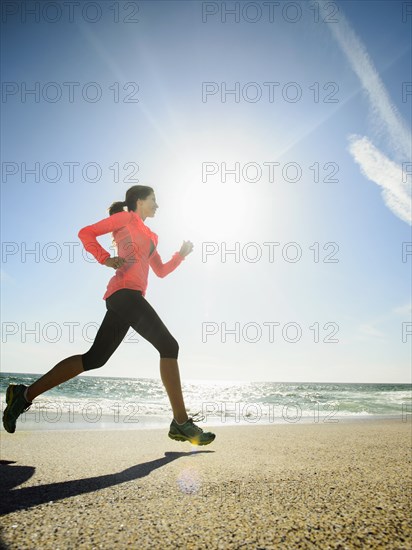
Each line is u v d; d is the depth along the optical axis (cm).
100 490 171
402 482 203
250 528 133
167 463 234
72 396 2083
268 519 142
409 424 647
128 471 209
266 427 506
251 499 165
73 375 239
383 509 156
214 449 295
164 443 319
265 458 261
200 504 156
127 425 517
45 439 316
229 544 120
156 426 517
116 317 241
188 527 132
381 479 208
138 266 246
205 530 130
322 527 136
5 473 196
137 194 275
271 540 124
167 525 133
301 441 356
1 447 274
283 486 186
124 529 129
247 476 204
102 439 329
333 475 213
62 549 113
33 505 148
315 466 238
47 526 129
